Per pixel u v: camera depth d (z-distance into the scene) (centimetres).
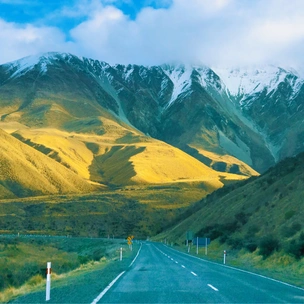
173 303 1488
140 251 6044
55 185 17488
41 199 15112
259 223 5556
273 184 6662
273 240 3603
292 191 5644
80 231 13088
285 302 1512
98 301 1523
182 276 2495
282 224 4722
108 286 1984
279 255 3388
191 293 1748
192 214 10419
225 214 7288
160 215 14462
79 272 3100
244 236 5459
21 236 10062
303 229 3750
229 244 5597
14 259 5044
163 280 2267
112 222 13825
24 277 3353
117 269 3077
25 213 13875
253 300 1559
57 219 13625
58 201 14875
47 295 1583
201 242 5691
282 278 2391
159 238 11150
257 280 2267
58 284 2186
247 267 3353
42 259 5322
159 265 3472
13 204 14325
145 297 1633
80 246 9281
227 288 1914
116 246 7975
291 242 3291
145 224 13862
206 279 2317
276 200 5859
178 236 9194
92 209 14438
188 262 3866
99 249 7988
